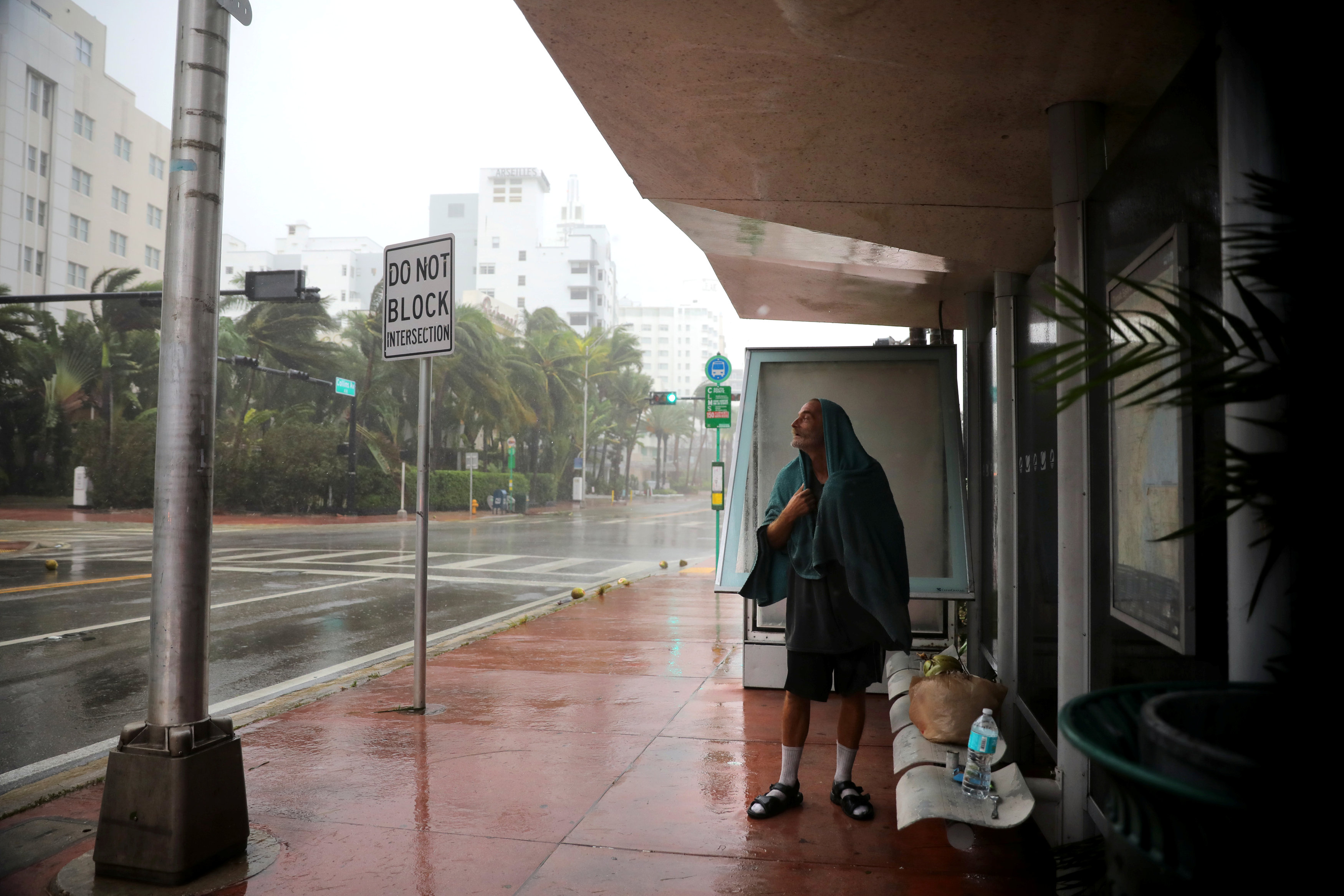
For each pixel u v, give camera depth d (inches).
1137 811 48.9
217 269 133.0
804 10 113.0
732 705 228.8
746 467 251.0
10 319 1563.7
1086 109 129.3
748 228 210.7
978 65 121.3
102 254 2262.6
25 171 2001.7
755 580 157.1
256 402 1726.1
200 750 127.6
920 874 126.3
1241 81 75.7
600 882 124.0
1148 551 101.8
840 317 329.1
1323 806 42.3
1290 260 62.7
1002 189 165.5
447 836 140.9
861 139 151.4
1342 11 67.7
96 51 2228.1
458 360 1793.8
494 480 2010.3
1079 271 128.5
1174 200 95.5
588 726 208.8
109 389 1577.3
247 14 138.0
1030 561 174.9
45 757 208.5
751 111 145.6
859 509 145.9
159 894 120.4
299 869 128.7
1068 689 125.5
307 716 218.1
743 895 119.6
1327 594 68.2
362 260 5098.4
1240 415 73.4
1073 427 126.4
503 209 5093.5
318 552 782.5
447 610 450.9
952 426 242.5
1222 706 55.7
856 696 151.6
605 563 725.9
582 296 5083.7
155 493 129.5
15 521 1182.3
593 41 128.4
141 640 351.3
